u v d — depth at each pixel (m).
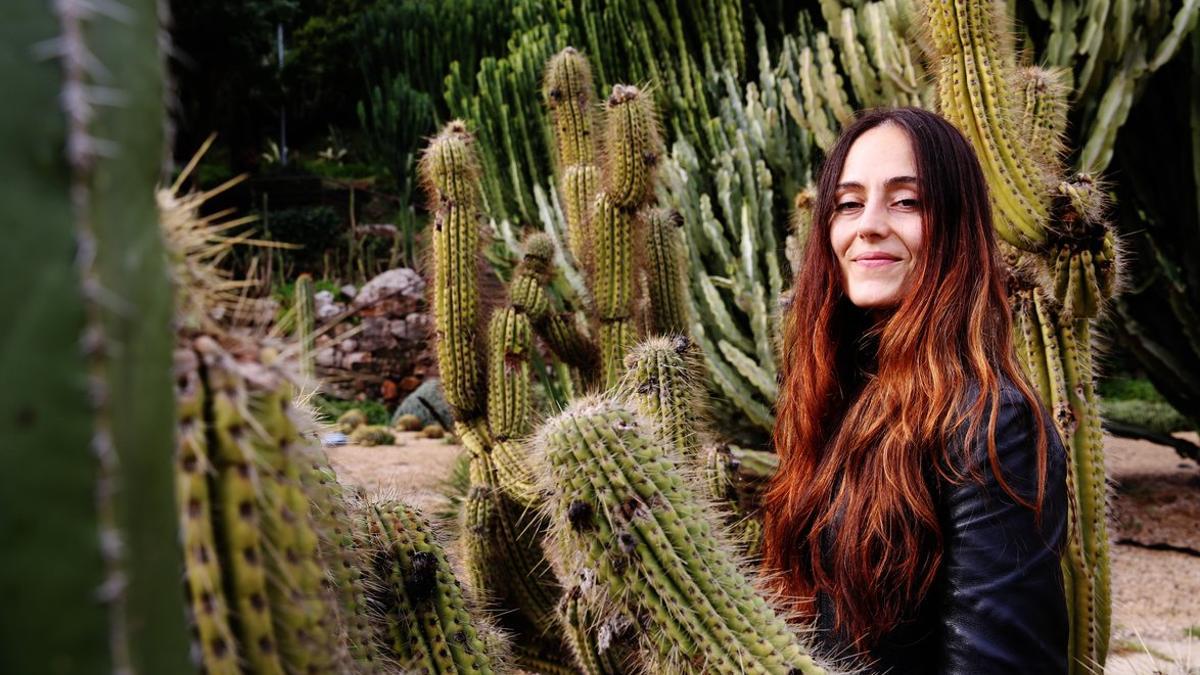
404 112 15.20
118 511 0.48
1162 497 7.07
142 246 0.52
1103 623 2.23
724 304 6.20
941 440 1.28
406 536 1.35
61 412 0.47
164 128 0.55
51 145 0.47
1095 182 2.20
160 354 0.54
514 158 8.06
